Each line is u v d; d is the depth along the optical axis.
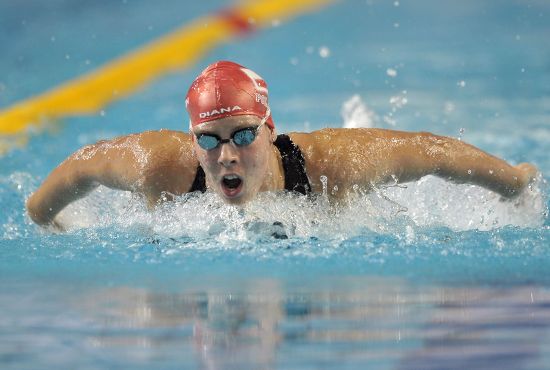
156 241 13.10
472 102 30.83
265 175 12.42
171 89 35.44
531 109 29.22
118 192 14.86
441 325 8.89
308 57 42.03
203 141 11.77
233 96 11.72
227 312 9.41
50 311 9.56
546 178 19.47
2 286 10.77
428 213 14.40
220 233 13.06
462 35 48.25
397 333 8.59
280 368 7.61
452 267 11.45
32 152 24.70
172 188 13.06
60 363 7.84
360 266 11.54
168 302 9.87
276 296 10.08
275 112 30.30
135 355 8.00
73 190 13.97
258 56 42.09
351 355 7.94
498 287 10.41
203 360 7.82
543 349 8.09
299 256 12.03
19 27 48.88
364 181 12.98
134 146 13.48
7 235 14.12
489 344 8.26
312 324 8.94
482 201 14.65
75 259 12.25
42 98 33.62
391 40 46.91
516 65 38.84
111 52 41.72
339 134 13.41
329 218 12.98
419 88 34.06
